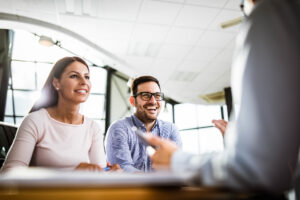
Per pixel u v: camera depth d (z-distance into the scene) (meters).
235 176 0.40
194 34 4.88
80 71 1.35
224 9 4.08
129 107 9.45
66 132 1.27
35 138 1.18
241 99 0.44
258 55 0.43
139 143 1.79
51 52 7.38
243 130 0.42
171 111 11.76
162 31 4.79
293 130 0.41
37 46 7.30
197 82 7.52
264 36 0.44
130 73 6.61
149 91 1.88
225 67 6.42
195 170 0.45
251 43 0.45
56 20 4.48
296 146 0.41
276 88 0.41
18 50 7.60
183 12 4.18
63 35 4.79
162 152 0.57
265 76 0.42
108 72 9.26
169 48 5.48
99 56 5.82
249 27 0.48
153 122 1.93
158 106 1.92
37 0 3.94
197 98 9.03
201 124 11.05
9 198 0.36
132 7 4.09
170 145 0.58
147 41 5.18
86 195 0.37
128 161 1.61
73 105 1.32
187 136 11.24
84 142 1.34
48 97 1.36
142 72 6.55
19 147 1.11
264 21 0.45
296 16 0.44
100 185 0.37
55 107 1.37
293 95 0.41
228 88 7.89
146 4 4.00
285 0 0.46
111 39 5.12
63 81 1.32
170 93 8.51
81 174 0.37
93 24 4.59
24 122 1.20
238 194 0.42
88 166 0.91
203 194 0.41
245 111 0.43
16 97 8.23
